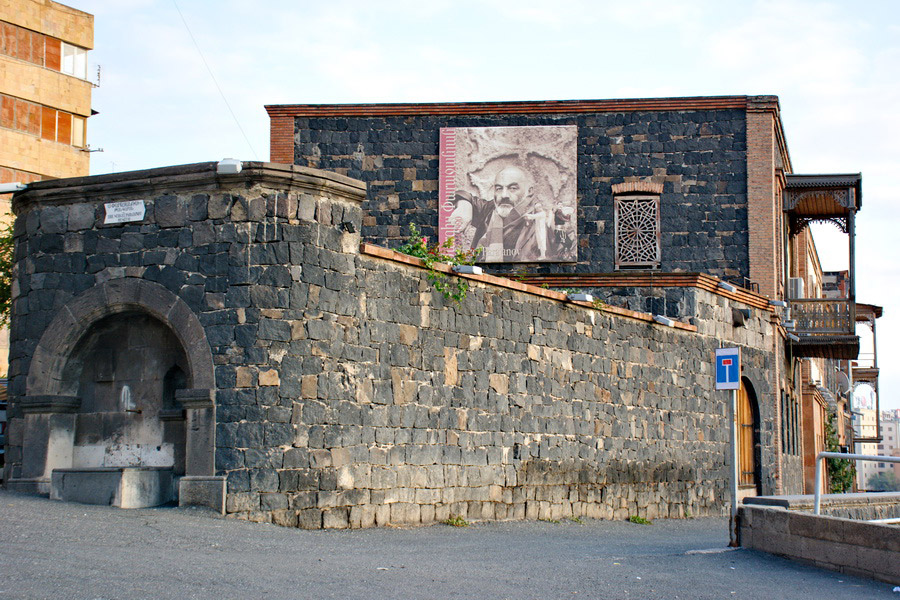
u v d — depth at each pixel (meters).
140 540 11.70
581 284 24.91
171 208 15.16
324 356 14.89
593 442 20.53
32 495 15.28
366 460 15.42
